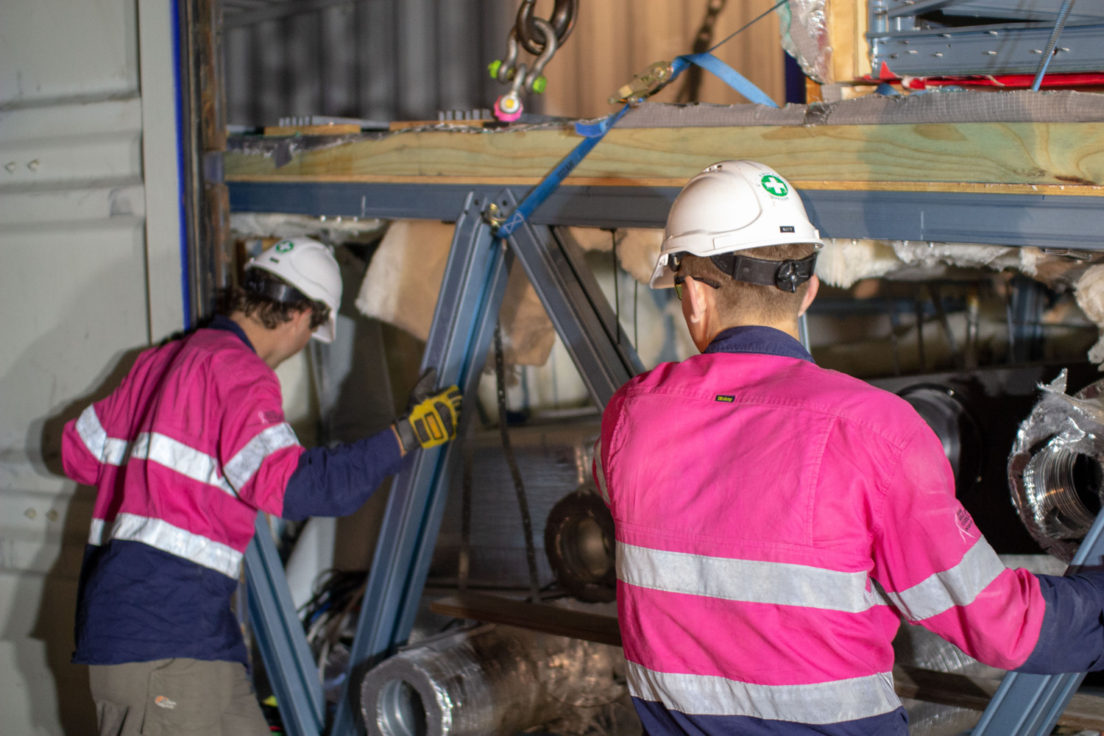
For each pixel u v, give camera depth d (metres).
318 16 4.57
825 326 2.75
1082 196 1.33
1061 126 1.33
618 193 1.72
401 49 4.36
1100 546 1.32
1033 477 1.44
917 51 1.56
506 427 2.14
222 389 1.75
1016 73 1.50
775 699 1.03
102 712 1.77
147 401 1.89
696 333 1.22
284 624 2.15
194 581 1.74
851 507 1.00
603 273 2.59
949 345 2.68
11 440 2.38
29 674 2.39
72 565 2.31
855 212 1.51
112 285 2.23
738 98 3.59
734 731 1.06
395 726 1.83
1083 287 1.43
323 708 2.16
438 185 1.93
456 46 4.21
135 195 2.19
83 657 1.70
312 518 2.68
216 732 1.76
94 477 1.98
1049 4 1.49
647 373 1.22
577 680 2.02
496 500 2.47
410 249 2.09
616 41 3.82
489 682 1.81
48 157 2.30
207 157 2.15
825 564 1.00
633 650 1.15
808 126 1.53
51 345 2.31
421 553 2.04
